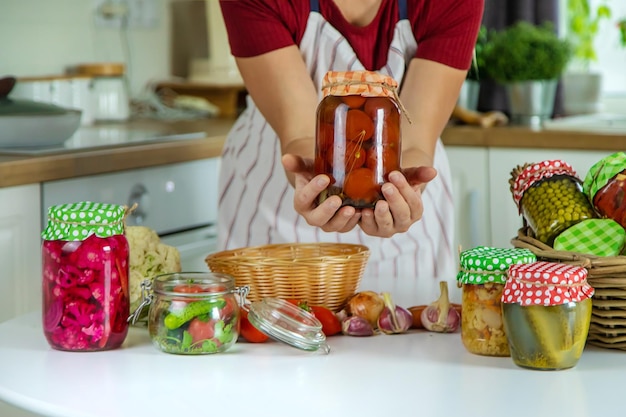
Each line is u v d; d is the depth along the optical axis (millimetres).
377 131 1620
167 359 1587
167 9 4070
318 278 1756
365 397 1427
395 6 2090
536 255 1618
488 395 1431
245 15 2004
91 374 1522
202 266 3125
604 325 1602
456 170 3473
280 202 2316
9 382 1492
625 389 1448
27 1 3432
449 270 2295
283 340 1599
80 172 2680
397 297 1895
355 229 2260
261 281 1755
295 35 2104
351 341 1672
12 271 2545
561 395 1430
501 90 3967
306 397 1430
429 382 1480
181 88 4047
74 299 1614
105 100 3660
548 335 1505
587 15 4262
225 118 3963
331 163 1630
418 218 1672
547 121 3555
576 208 1666
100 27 3770
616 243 1612
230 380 1492
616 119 3656
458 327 1722
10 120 2676
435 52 1990
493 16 4031
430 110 1964
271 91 2014
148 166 2943
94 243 1616
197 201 3205
